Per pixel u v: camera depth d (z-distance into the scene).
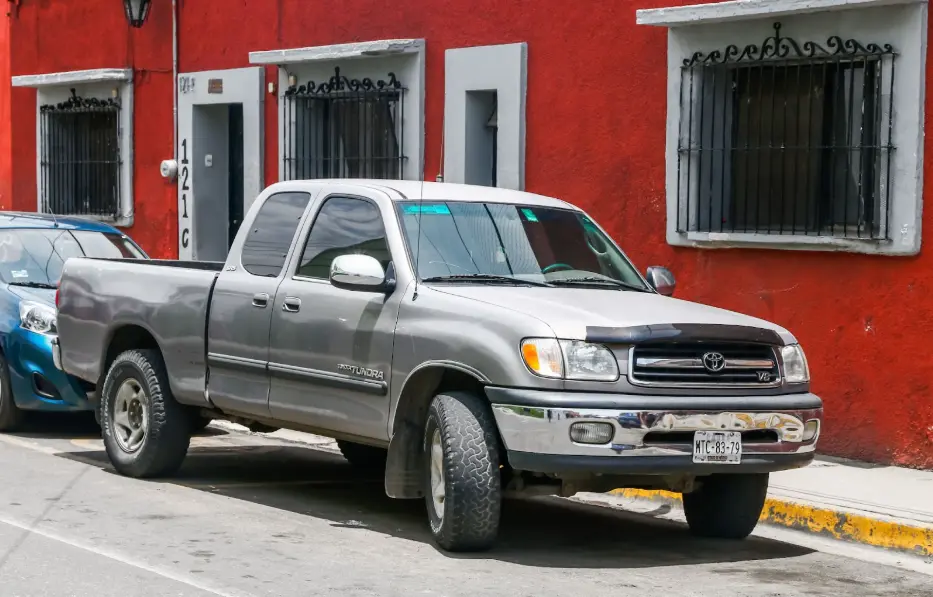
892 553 8.44
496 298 7.77
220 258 18.05
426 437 7.82
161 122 18.27
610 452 7.16
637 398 7.24
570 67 13.00
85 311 10.42
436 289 7.97
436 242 8.38
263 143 16.58
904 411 10.52
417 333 7.82
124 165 18.80
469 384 7.83
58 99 19.98
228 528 8.32
